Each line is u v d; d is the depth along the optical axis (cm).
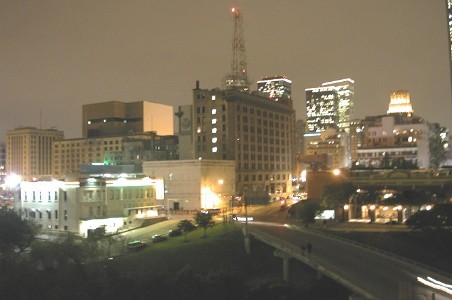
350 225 11125
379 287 6000
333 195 12056
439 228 9662
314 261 7356
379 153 19875
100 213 13750
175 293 7475
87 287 7625
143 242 11312
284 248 8425
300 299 7625
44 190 13975
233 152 19888
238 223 12138
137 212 14712
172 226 13200
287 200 18438
